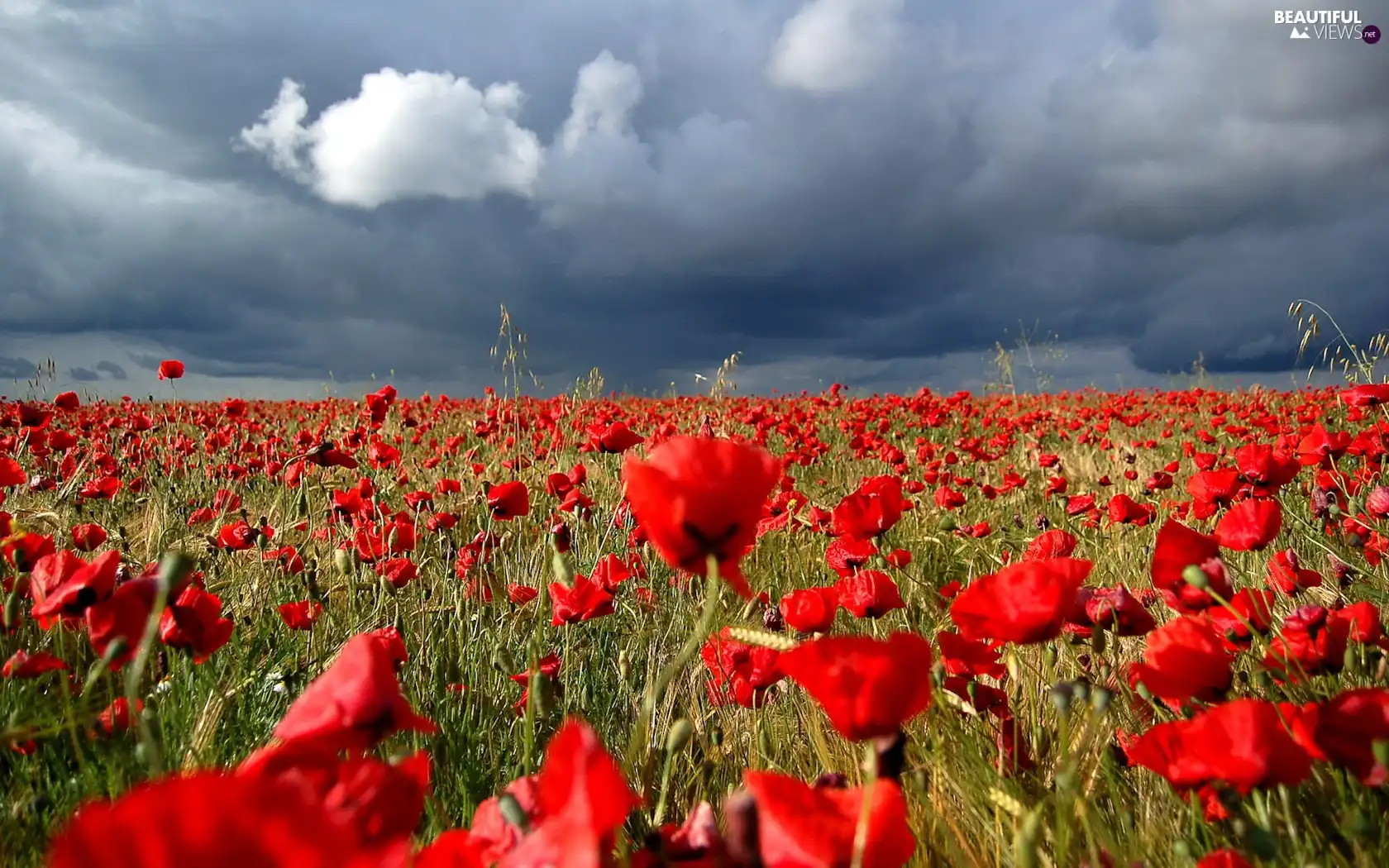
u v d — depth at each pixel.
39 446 6.38
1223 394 12.68
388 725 1.26
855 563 3.23
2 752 2.40
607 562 2.98
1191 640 1.73
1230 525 2.74
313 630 3.21
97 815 0.54
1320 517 4.17
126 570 3.41
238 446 7.55
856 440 8.05
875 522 3.18
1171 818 1.97
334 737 1.23
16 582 2.20
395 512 5.15
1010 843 1.75
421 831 2.04
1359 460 6.48
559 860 0.83
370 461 5.63
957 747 2.13
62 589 1.90
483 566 3.60
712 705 2.89
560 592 2.78
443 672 3.10
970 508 6.20
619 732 2.93
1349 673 2.25
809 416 11.34
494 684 3.16
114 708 2.14
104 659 1.73
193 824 0.57
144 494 6.31
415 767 1.26
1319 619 2.03
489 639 3.40
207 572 4.01
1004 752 2.03
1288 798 1.84
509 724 2.90
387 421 10.16
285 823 0.59
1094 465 8.77
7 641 2.70
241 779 0.60
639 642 3.52
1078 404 15.59
